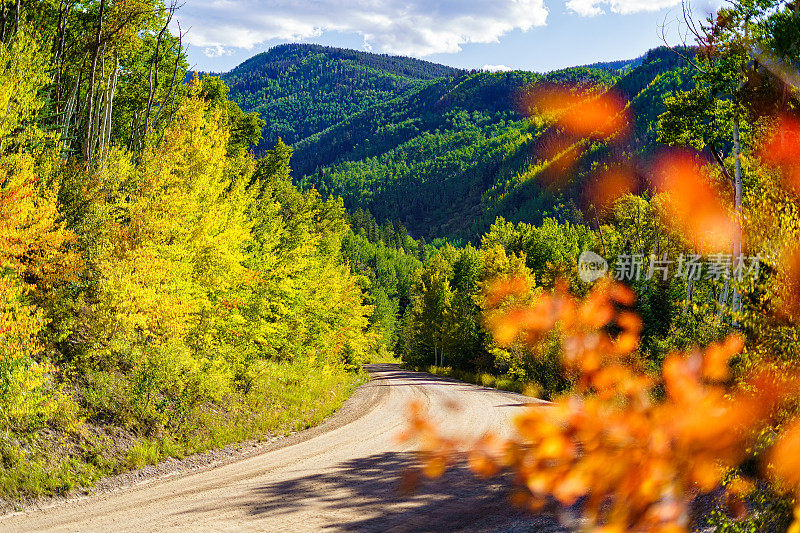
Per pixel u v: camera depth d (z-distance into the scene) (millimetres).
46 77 14297
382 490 9750
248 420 17109
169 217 15211
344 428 17703
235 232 17125
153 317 14609
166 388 15062
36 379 10977
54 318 13562
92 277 14289
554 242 49969
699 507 3812
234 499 9547
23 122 14516
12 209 11461
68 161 16625
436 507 8648
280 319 24672
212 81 33469
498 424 14680
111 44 21125
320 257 34844
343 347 38156
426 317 49938
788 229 3199
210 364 17000
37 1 19031
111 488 10672
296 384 23844
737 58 13125
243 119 36406
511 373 30469
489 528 7574
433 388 30125
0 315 10500
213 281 17172
